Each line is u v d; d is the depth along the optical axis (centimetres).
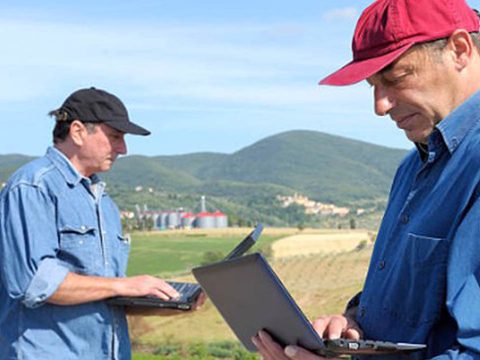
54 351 422
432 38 226
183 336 3769
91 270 436
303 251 6625
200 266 245
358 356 255
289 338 240
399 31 226
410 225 242
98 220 446
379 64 225
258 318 245
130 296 428
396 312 246
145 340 3738
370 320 258
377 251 273
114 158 448
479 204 218
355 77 226
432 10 227
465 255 218
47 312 423
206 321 4019
